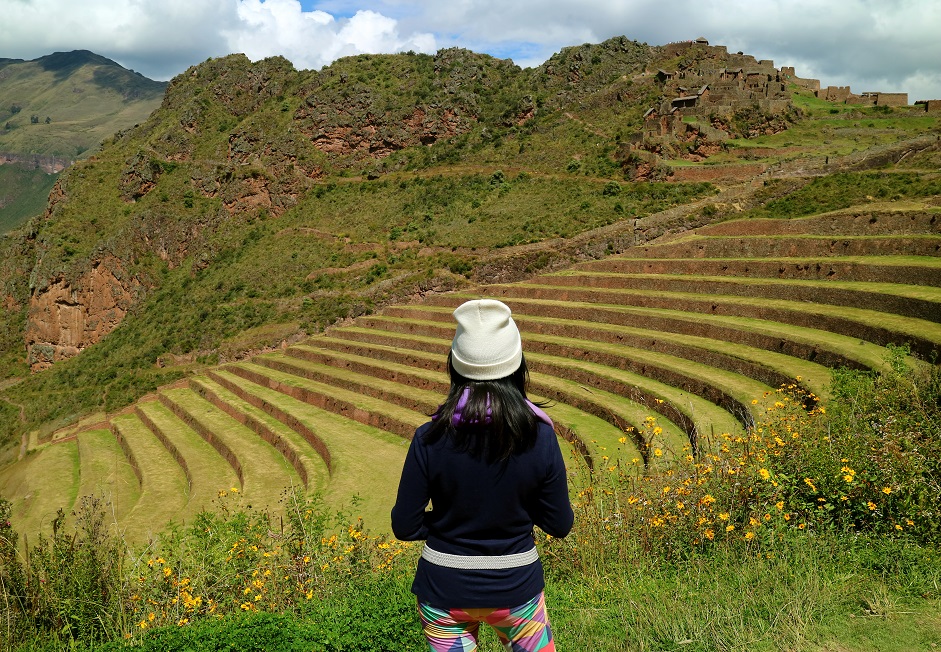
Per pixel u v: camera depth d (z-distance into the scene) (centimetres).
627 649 548
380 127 8644
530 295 4331
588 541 865
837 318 2419
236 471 3119
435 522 342
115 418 5000
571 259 5078
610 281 4006
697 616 586
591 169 6894
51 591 787
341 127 8619
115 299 7331
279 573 916
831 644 522
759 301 2973
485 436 321
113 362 6250
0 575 785
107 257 7394
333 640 594
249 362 5172
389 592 674
